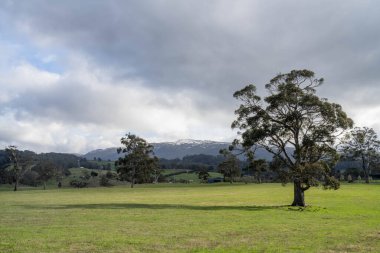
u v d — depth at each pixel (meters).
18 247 17.92
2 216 33.31
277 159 49.06
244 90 49.12
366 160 132.12
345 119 47.38
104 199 63.38
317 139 47.47
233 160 150.62
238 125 50.19
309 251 17.77
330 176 47.00
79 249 17.67
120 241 19.75
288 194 75.69
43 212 37.47
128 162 132.88
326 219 32.66
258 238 21.30
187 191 92.75
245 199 62.59
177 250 17.70
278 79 49.25
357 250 18.17
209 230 24.47
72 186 152.12
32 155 130.25
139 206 46.44
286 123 47.66
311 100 46.44
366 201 56.59
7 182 148.12
